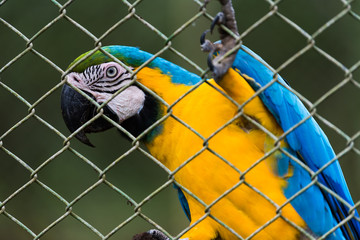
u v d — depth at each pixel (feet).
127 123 10.57
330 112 25.44
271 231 9.37
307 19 24.25
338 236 9.40
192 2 22.80
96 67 10.85
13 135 26.21
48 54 24.47
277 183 9.10
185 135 9.55
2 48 24.54
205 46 7.20
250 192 9.23
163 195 26.16
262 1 23.52
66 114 11.23
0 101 25.70
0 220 26.37
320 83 25.27
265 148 9.02
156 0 23.65
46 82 25.16
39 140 26.27
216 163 9.29
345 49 24.72
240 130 9.14
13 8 23.97
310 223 9.11
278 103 8.78
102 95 10.85
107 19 23.90
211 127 9.26
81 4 23.86
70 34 24.11
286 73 25.23
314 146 9.20
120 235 25.46
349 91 25.08
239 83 8.50
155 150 10.29
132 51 10.61
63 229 26.05
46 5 24.04
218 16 6.86
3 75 25.09
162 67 10.19
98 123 11.16
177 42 23.25
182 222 24.20
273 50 24.59
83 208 26.00
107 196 26.25
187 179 9.77
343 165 25.04
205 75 6.54
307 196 9.05
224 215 9.63
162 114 10.11
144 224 25.71
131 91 10.44
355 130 25.20
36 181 7.13
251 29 6.24
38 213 26.30
